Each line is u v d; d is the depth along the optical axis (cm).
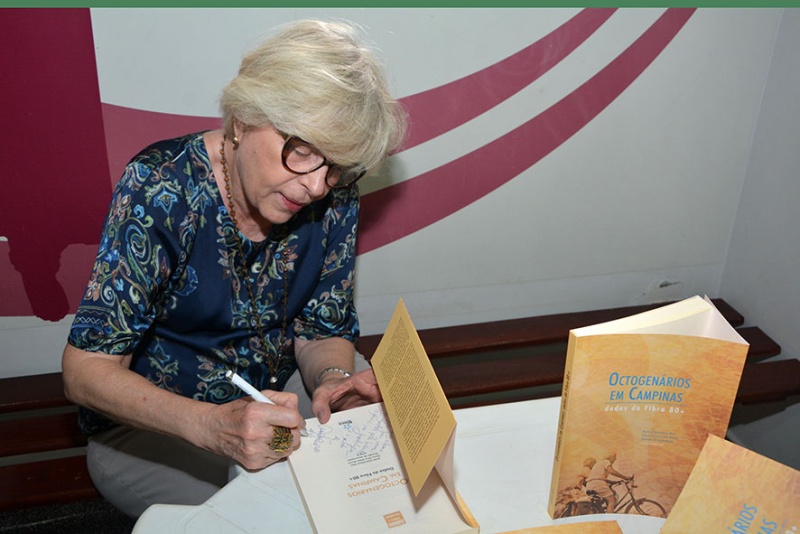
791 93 198
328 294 150
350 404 130
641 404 89
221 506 97
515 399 223
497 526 95
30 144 167
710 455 86
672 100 204
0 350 190
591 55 192
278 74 106
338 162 111
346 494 98
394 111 120
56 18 156
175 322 136
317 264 142
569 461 92
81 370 120
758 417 223
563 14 185
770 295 216
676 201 220
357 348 206
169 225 122
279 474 104
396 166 193
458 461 105
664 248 227
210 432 108
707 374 86
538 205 210
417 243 207
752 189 218
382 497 98
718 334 89
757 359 220
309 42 109
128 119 171
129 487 148
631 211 218
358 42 116
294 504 99
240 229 131
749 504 84
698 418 89
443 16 178
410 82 184
